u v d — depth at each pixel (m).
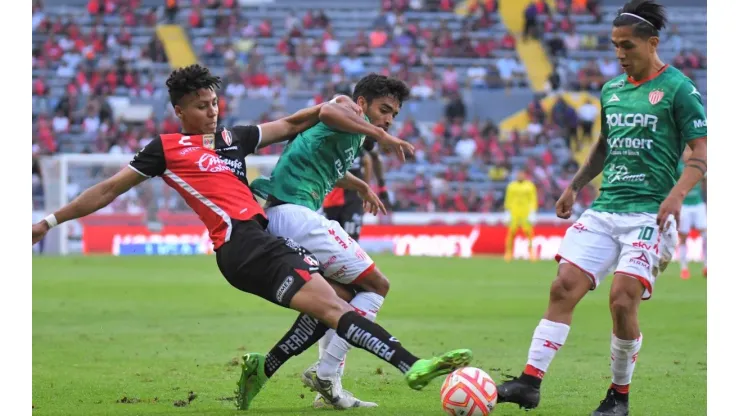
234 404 24.12
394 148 21.62
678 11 144.75
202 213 21.64
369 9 146.88
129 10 137.25
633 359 22.19
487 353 34.38
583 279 22.23
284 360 22.80
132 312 47.88
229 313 47.53
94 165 99.19
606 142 23.78
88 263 80.38
